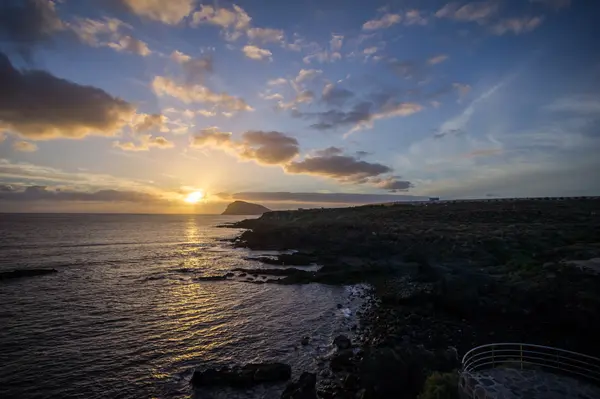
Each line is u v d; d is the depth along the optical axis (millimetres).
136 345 23594
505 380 11758
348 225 84062
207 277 47000
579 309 24031
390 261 50219
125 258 63750
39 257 60625
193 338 25094
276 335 25781
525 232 53781
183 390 17672
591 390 11117
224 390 17609
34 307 32062
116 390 17641
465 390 11680
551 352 21625
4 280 42969
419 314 29969
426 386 13883
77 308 32062
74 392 17391
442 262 43000
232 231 147375
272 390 17594
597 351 21422
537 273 31328
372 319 29281
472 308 28516
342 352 21391
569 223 64125
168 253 72875
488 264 40844
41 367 20047
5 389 17547
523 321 26203
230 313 31500
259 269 52125
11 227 130375
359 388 17188
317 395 16844
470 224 73500
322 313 31484
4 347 22766
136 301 35125
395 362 17016
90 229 136375
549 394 10797
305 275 46438
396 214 100812
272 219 148625
